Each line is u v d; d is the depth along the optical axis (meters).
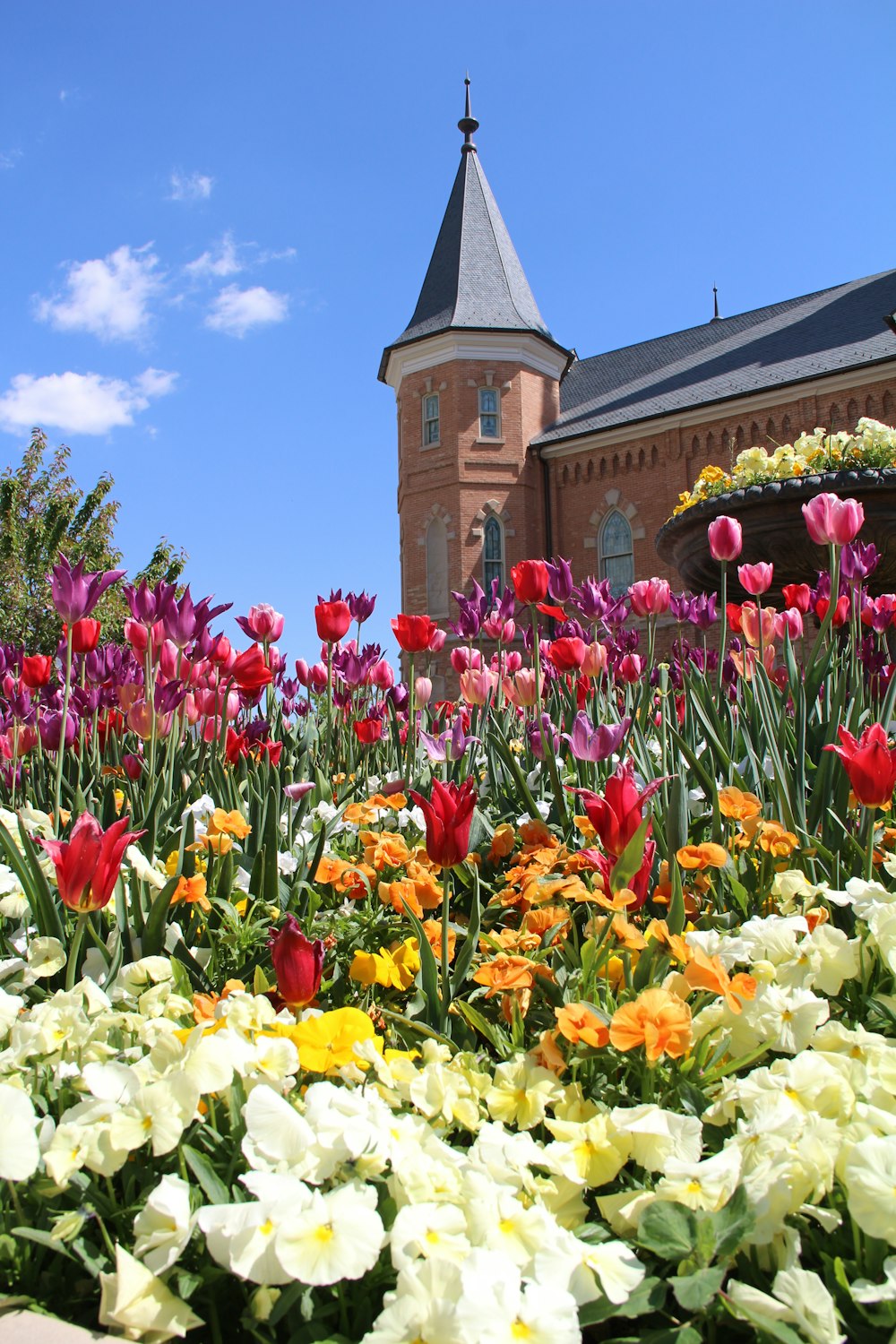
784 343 27.22
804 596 3.65
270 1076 1.16
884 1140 1.02
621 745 2.83
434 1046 1.38
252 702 3.47
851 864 2.08
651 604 3.39
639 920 1.86
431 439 29.25
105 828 2.37
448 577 28.09
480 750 3.53
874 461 7.45
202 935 1.94
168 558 22.92
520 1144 1.12
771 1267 1.01
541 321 30.05
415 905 1.90
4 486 21.45
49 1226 1.06
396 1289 0.93
